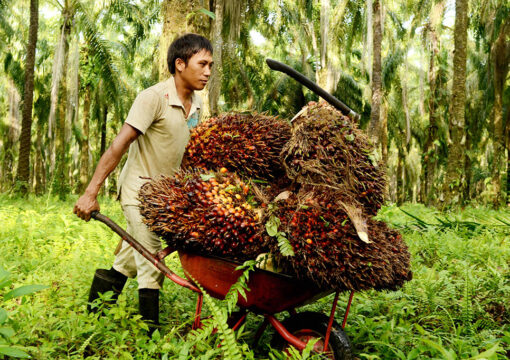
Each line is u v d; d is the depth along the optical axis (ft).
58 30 64.49
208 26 23.68
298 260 7.63
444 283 12.67
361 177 8.17
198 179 8.23
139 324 9.03
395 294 12.28
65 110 63.41
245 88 60.85
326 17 59.41
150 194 8.56
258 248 7.97
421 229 21.83
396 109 97.30
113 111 95.61
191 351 8.53
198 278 8.64
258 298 8.21
